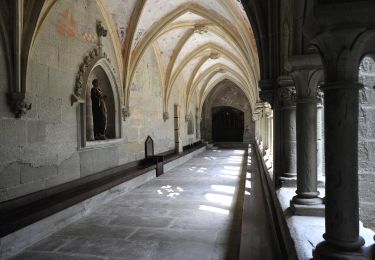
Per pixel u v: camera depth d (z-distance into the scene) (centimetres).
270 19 491
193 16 1097
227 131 2902
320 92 414
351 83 183
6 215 465
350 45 178
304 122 321
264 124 1092
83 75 723
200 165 1355
